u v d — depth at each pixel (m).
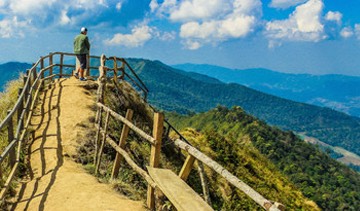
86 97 14.98
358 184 136.75
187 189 5.38
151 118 19.64
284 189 27.77
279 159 131.12
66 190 7.29
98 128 10.27
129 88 19.41
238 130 150.75
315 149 153.75
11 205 6.83
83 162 9.49
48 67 17.86
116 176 8.73
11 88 16.56
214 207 14.89
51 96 15.08
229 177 4.39
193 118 190.12
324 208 100.56
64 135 10.75
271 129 153.38
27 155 9.54
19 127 9.13
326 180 128.12
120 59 19.11
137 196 8.04
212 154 23.56
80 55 17.03
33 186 7.66
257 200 3.80
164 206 6.27
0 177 7.15
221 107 180.75
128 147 12.28
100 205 6.65
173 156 16.41
